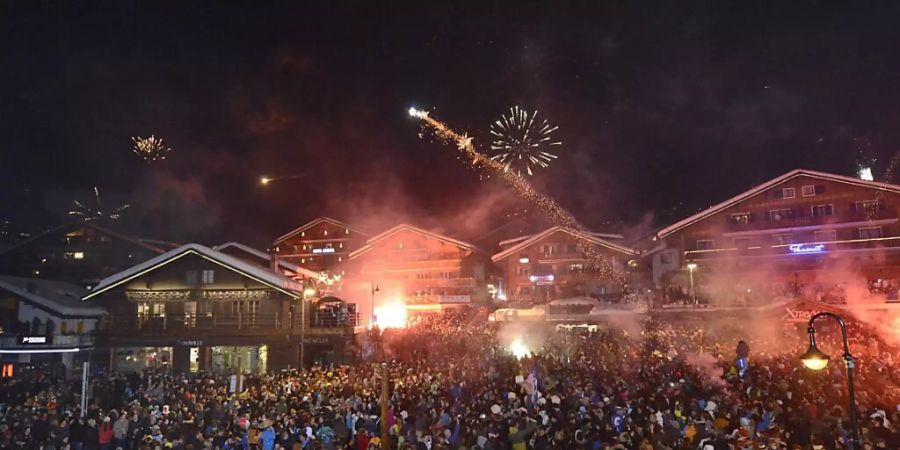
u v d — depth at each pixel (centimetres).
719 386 2356
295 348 3888
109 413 2059
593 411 1762
